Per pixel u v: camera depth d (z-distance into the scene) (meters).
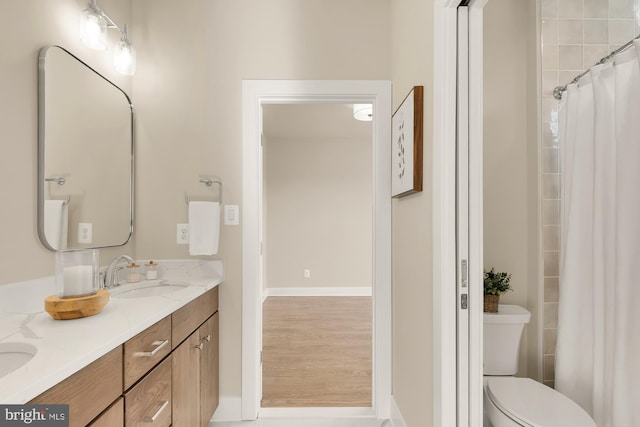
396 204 1.90
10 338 0.89
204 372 1.69
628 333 1.18
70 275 1.09
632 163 1.18
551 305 1.69
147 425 1.10
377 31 2.03
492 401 1.36
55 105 1.36
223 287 1.98
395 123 1.84
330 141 4.98
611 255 1.29
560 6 1.71
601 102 1.32
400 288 1.80
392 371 1.96
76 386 0.77
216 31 2.01
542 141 1.70
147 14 2.00
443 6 1.18
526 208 1.80
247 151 1.98
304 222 4.96
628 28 1.71
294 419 1.93
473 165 1.18
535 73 1.73
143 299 1.38
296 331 3.33
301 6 2.03
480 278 1.18
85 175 1.54
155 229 1.98
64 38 1.43
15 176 1.18
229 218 1.99
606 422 1.29
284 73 2.01
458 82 1.18
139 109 1.99
